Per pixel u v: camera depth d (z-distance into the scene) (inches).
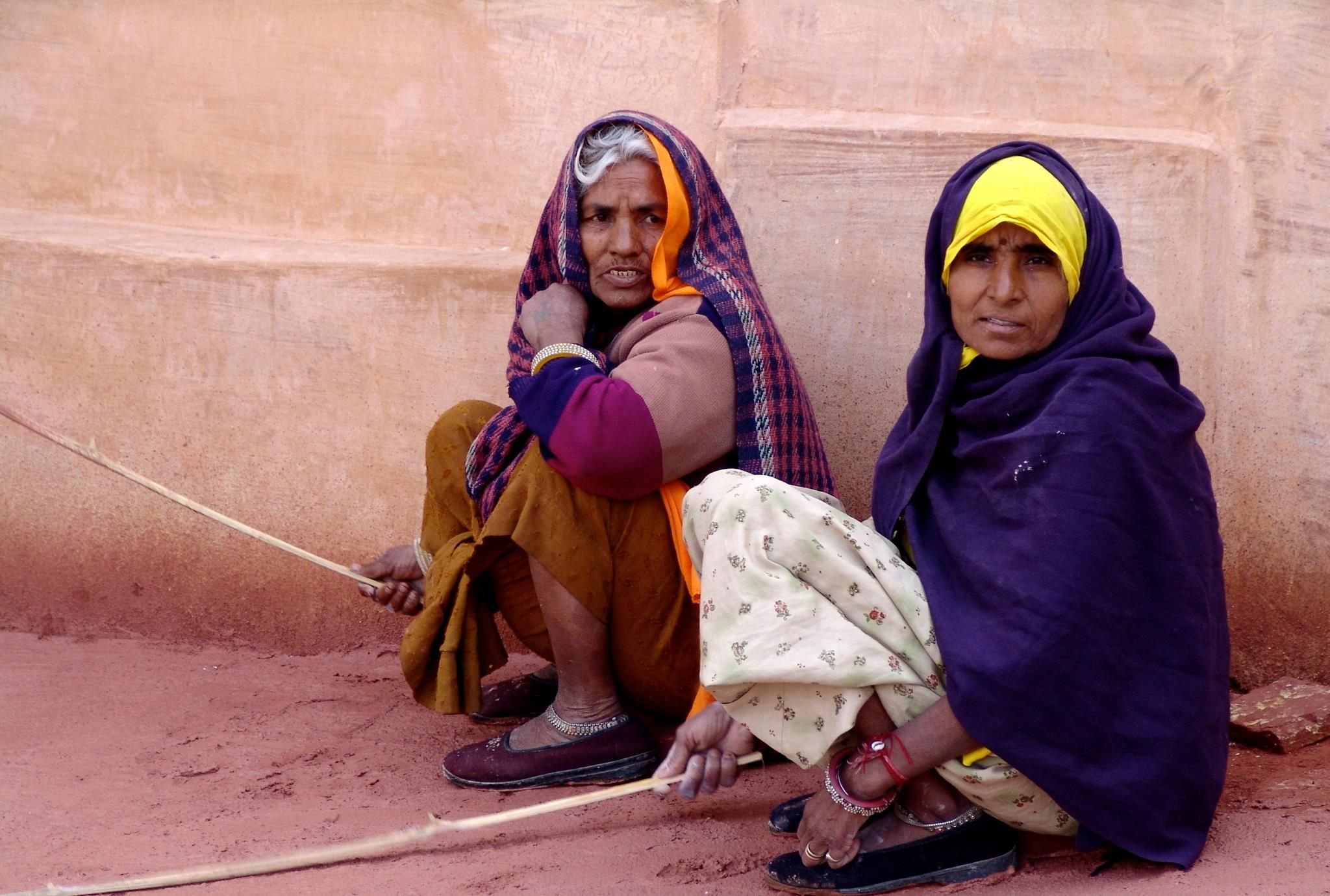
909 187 140.8
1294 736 115.9
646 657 118.9
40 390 166.9
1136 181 133.4
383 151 164.1
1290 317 128.4
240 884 96.2
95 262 163.6
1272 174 129.1
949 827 91.2
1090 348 95.0
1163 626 88.7
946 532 94.2
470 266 154.9
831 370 145.4
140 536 165.8
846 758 90.3
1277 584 130.0
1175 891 82.1
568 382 114.5
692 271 123.2
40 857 100.7
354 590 160.9
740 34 149.3
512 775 116.9
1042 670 85.0
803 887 91.2
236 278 160.4
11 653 160.1
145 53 169.8
